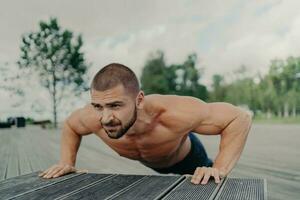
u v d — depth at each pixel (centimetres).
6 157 682
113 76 163
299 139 1077
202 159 303
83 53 3231
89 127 233
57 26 3195
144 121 208
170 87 5253
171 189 158
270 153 701
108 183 173
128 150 236
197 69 5294
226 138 219
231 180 173
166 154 246
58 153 752
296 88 4869
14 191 161
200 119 216
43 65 3153
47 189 164
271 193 349
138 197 145
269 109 5003
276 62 4956
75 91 3161
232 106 225
